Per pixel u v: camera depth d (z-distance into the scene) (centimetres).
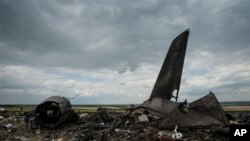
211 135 1109
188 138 1047
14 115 1703
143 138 1002
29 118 1452
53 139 1070
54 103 1358
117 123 1255
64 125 1372
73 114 1438
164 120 1212
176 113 1232
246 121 1525
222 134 1093
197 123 1216
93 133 1092
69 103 1400
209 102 1308
